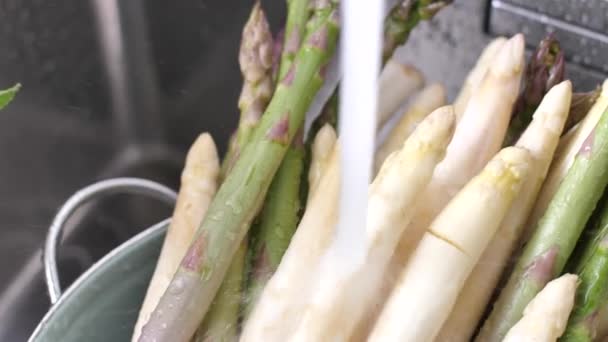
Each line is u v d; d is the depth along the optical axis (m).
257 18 0.42
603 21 0.47
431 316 0.36
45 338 0.40
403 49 0.53
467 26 0.51
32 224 0.52
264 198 0.39
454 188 0.38
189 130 0.56
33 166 0.52
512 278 0.37
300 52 0.40
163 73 0.55
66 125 0.53
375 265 0.36
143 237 0.42
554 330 0.35
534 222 0.39
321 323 0.36
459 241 0.36
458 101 0.42
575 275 0.36
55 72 0.52
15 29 0.50
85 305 0.41
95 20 0.53
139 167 0.56
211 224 0.38
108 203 0.54
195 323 0.38
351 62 0.33
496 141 0.39
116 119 0.55
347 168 0.35
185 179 0.41
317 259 0.37
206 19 0.54
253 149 0.39
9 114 0.51
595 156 0.37
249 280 0.39
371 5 0.32
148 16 0.54
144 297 0.42
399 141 0.42
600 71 0.48
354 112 0.34
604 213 0.37
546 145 0.38
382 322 0.36
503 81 0.39
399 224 0.36
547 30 0.49
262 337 0.37
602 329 0.38
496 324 0.37
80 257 0.52
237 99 0.54
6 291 0.50
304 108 0.40
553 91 0.38
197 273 0.38
